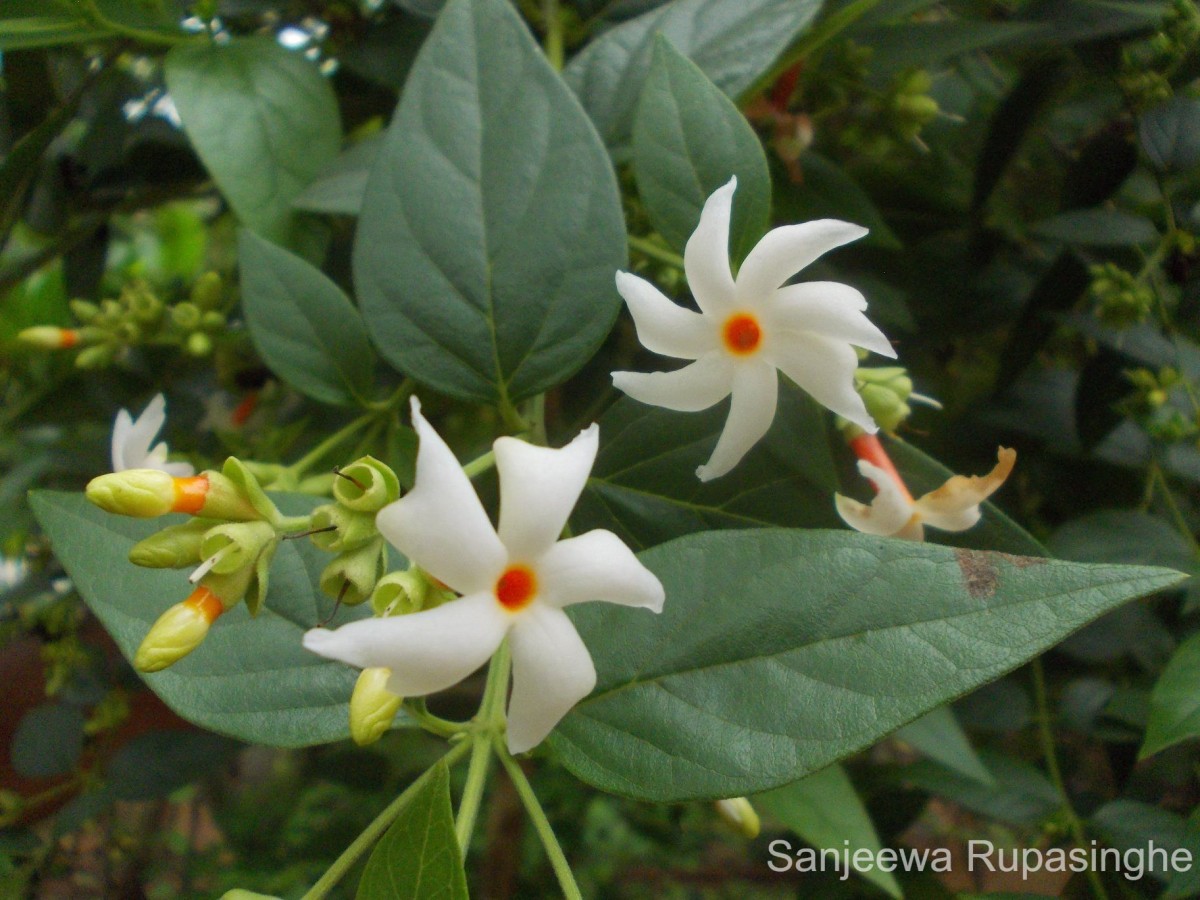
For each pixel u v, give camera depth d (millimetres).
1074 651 200
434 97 128
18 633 270
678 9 149
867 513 128
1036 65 215
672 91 129
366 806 361
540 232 128
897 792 219
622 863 413
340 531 107
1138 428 214
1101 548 182
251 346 245
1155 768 202
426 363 130
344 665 122
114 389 261
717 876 403
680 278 166
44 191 232
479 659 91
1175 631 202
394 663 87
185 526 111
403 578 104
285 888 358
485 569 92
